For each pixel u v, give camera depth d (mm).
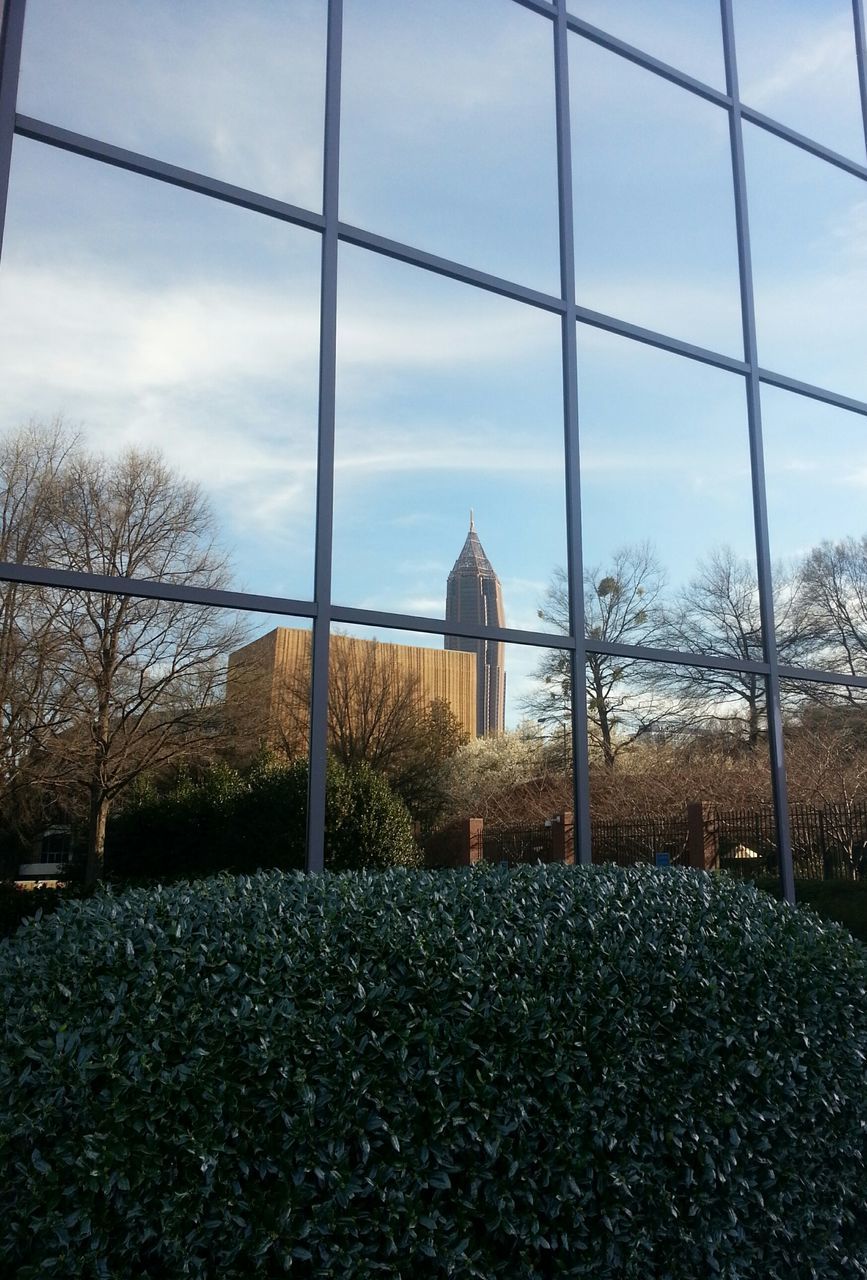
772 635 6758
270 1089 2893
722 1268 3516
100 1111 2719
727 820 6254
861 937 6441
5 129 4793
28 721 4402
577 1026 3391
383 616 5352
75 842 4379
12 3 4949
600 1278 3277
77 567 4613
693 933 3877
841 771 6738
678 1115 3467
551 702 5828
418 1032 3141
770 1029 3820
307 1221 2844
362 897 3553
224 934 3188
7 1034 2783
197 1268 2754
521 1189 3158
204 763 4730
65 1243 2623
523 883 4000
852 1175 3889
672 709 6281
